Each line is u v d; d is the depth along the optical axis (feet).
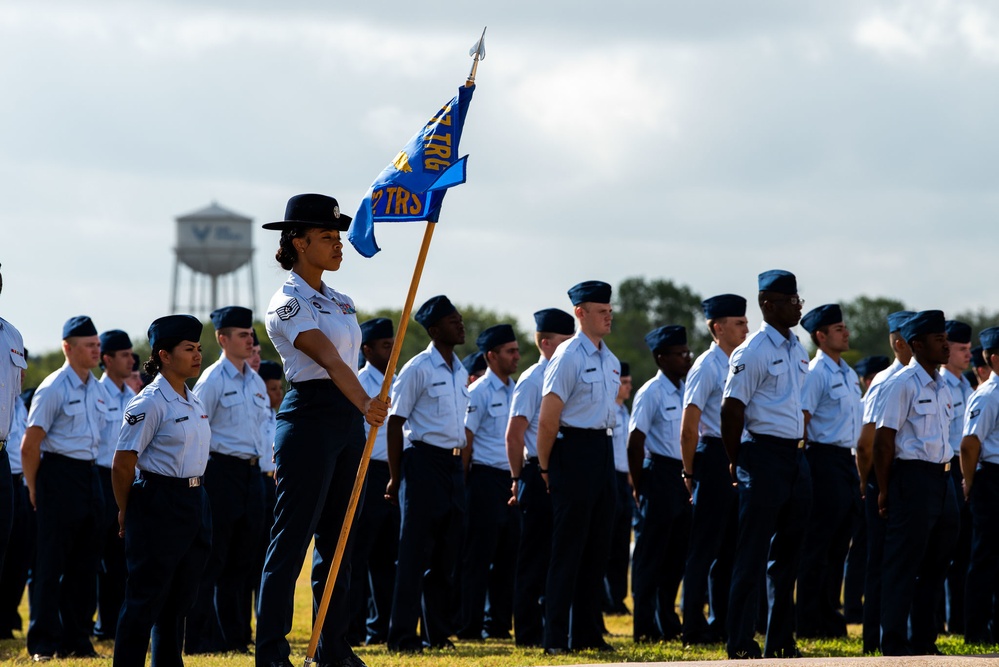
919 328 108.68
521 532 130.72
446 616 127.03
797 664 80.84
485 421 140.77
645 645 124.67
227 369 127.34
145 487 90.94
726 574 125.08
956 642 121.90
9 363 99.66
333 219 82.48
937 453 108.17
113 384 140.15
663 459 131.95
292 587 81.51
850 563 153.89
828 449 125.90
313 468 81.25
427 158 80.84
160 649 92.27
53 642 124.06
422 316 124.57
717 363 122.62
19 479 147.43
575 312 115.96
